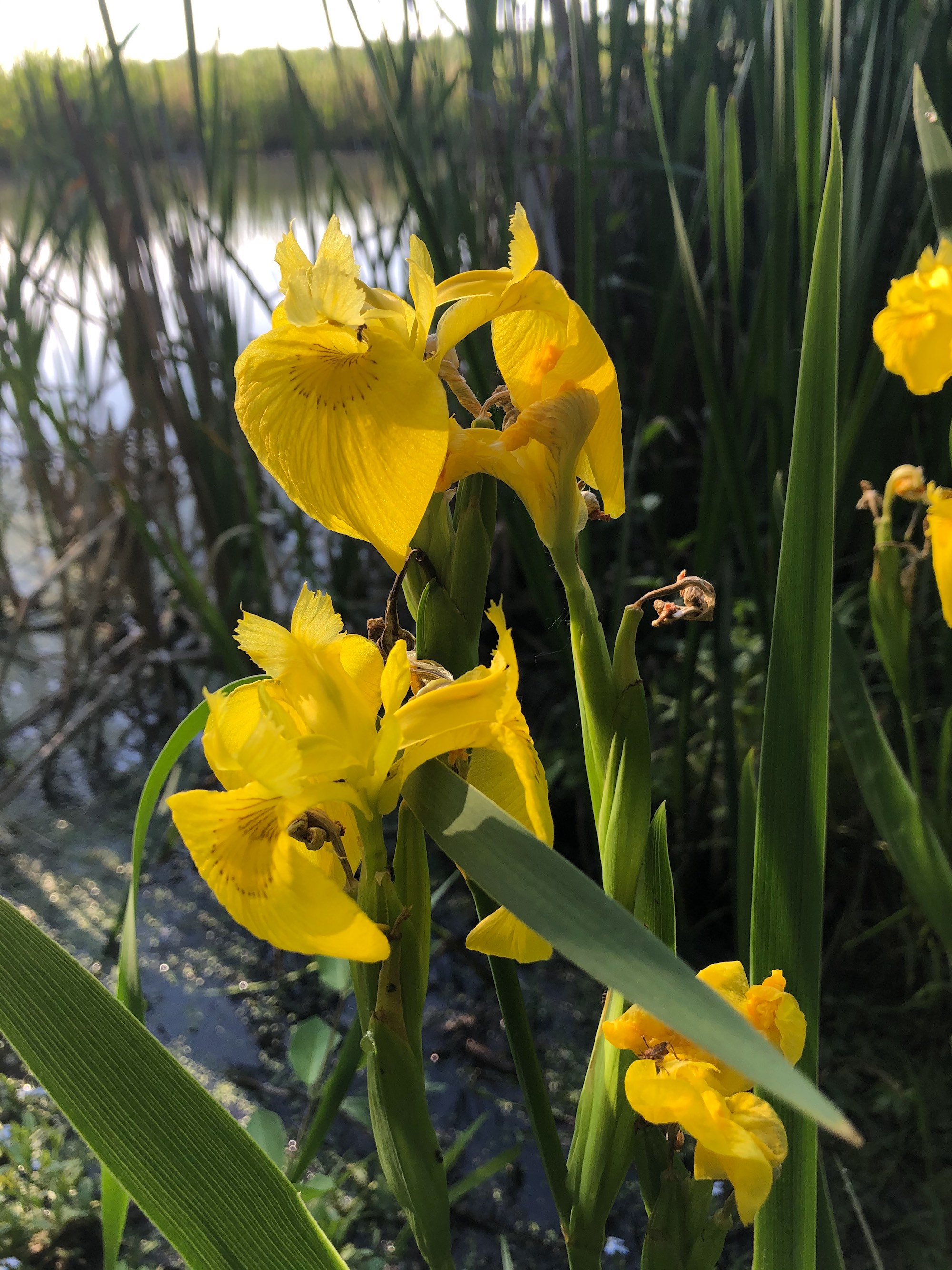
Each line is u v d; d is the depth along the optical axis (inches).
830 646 11.1
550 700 34.1
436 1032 25.6
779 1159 9.1
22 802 34.5
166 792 34.2
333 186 30.7
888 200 25.0
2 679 38.4
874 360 20.8
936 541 12.0
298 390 9.6
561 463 10.1
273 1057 24.8
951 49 23.9
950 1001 24.9
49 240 38.6
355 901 9.6
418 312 9.8
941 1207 20.6
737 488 21.2
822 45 15.1
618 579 26.5
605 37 34.6
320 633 9.5
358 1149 22.4
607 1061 10.6
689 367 34.6
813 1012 11.7
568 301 10.4
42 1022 10.2
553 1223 20.9
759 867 11.8
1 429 45.4
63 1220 19.9
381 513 9.7
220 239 31.1
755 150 31.0
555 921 7.7
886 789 18.0
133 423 36.6
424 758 9.3
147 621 39.3
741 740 30.2
